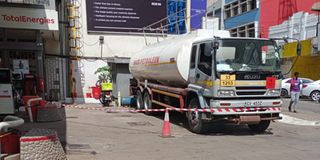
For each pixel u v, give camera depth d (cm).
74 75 2492
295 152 939
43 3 1841
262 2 4216
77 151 920
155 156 888
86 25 2519
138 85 1956
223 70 1164
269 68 1217
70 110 1908
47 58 2420
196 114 1259
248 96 1190
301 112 1909
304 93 2770
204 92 1219
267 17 4125
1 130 690
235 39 1189
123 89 2558
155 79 1702
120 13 2569
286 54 3506
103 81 2519
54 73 2433
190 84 1318
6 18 1764
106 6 2544
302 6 3703
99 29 2538
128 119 1589
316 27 3250
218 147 1006
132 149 970
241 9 4650
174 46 1455
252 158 870
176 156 890
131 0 2586
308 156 891
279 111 1230
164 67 1502
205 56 1221
